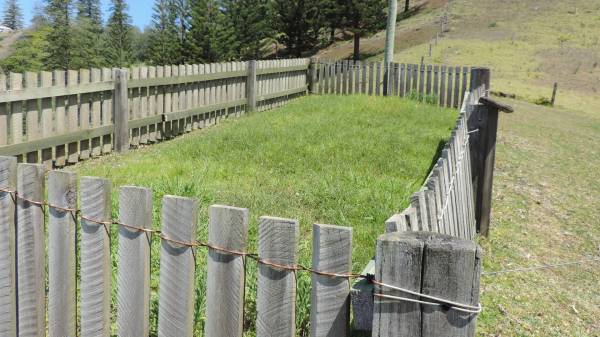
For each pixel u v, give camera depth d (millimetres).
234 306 2404
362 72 18766
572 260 6336
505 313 4711
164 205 2516
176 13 59750
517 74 39062
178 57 56719
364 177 7590
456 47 49031
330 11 58062
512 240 6703
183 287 2504
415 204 3256
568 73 39812
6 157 2998
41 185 2924
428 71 17547
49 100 8633
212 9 54906
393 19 18844
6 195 3014
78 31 55750
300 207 6359
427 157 9148
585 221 7809
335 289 2176
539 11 60375
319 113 13047
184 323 2512
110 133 10016
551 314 4852
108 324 2799
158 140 11469
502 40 51344
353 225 5816
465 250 1912
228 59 57000
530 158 11477
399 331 2004
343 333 2188
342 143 9633
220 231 2398
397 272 1986
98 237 2742
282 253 2277
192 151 9180
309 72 19422
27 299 3039
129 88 10414
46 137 8562
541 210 8062
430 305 1963
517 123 16469
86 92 9297
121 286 2697
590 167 11297
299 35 61031
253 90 15047
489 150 6508
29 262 3008
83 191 2756
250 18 59344
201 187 6641
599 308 5180
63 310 2916
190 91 12484
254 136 10133
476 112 6496
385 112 13305
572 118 20594
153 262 4469
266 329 2332
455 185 5027
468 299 1925
